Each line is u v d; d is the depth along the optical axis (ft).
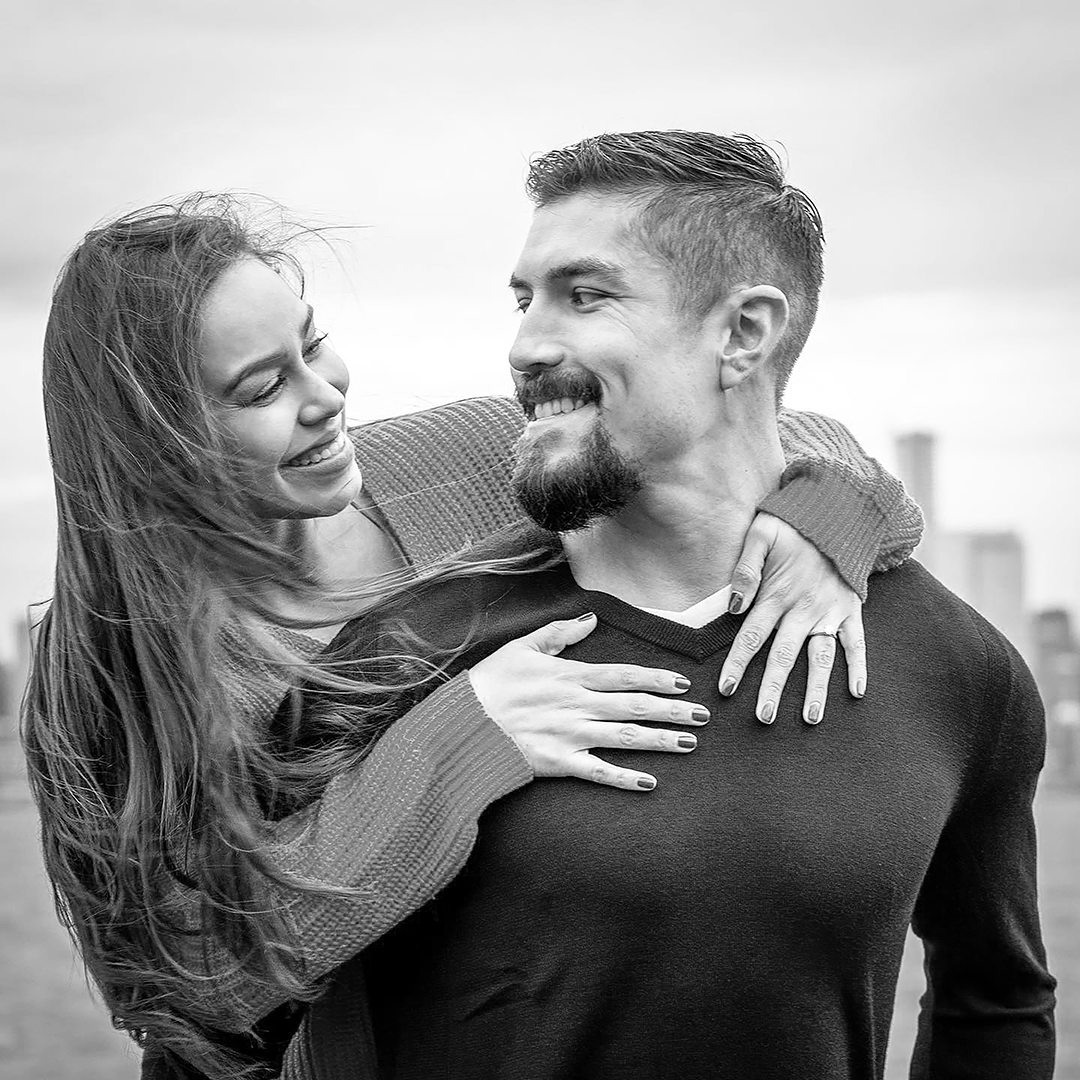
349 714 4.81
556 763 4.45
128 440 5.06
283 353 5.11
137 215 5.36
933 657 4.76
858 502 4.86
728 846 4.39
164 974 4.83
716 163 4.61
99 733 5.11
